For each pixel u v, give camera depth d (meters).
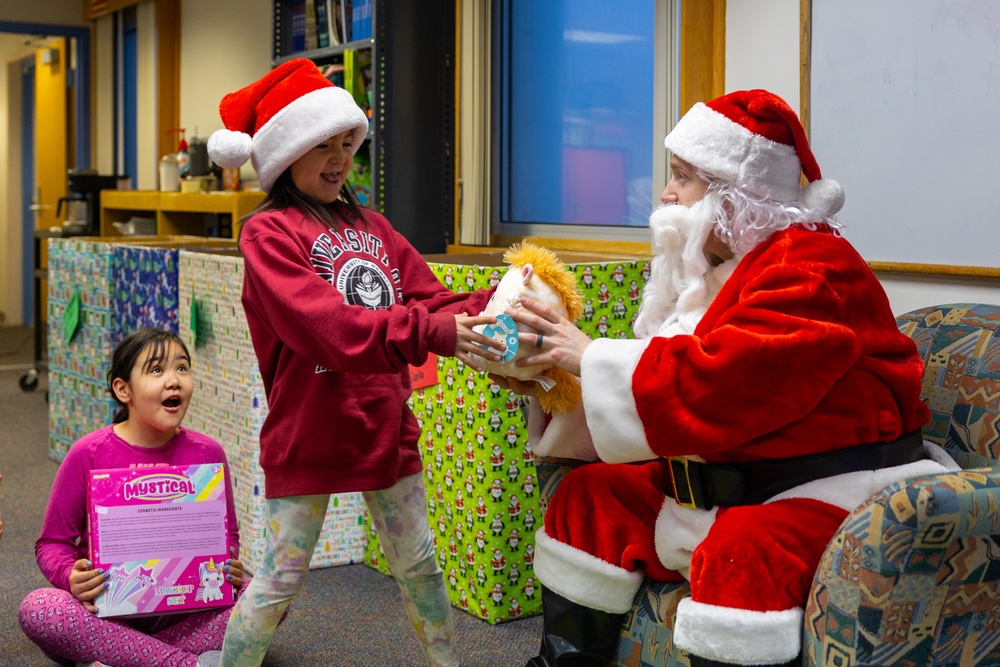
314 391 1.90
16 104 10.34
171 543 2.19
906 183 2.53
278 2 4.61
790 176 1.79
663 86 3.21
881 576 1.33
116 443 2.30
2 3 7.93
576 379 1.87
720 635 1.50
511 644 2.48
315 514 1.95
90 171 6.87
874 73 2.57
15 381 6.61
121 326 3.87
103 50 8.16
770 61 2.86
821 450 1.63
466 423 2.65
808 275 1.62
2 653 2.42
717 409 1.60
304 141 1.91
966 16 2.37
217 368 3.12
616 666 1.81
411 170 4.00
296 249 1.85
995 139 2.34
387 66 3.90
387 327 1.74
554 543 1.83
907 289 2.58
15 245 10.40
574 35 3.59
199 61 6.94
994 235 2.36
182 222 6.21
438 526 2.79
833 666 1.40
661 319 1.91
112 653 2.13
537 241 3.76
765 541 1.52
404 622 2.64
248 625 1.96
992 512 1.35
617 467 1.90
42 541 2.25
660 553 1.73
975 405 1.83
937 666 1.40
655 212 1.84
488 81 3.91
